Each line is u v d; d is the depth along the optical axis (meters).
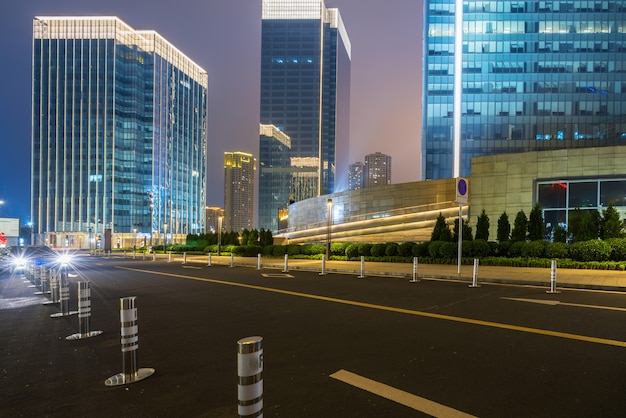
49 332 7.65
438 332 6.82
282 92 177.88
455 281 14.35
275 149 177.00
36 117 107.44
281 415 3.70
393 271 17.12
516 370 4.85
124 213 107.00
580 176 23.47
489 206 26.75
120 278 18.27
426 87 67.69
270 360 5.43
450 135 66.44
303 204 57.50
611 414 3.64
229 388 4.50
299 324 7.69
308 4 179.00
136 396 4.30
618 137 63.22
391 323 7.59
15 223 64.06
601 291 11.30
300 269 21.34
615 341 6.08
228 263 27.23
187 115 139.50
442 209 35.06
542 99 64.69
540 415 3.64
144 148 114.88
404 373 4.82
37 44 108.50
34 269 18.70
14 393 4.49
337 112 197.25
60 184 105.56
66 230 104.19
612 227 17.59
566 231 21.44
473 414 3.68
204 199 152.00
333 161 189.00
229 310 9.39
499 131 64.88
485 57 65.88
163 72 123.69
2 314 9.77
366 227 40.16
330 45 192.38
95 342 6.80
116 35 108.56
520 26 65.75
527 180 25.33
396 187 40.88
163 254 51.62
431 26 68.12
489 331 6.82
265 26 179.75
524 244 18.48
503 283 13.48
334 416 3.67
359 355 5.59
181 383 4.68
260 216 176.12
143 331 7.39
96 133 106.00
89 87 107.00
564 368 4.90
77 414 3.90
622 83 63.84
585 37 64.88
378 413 3.72
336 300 10.45
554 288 11.31
